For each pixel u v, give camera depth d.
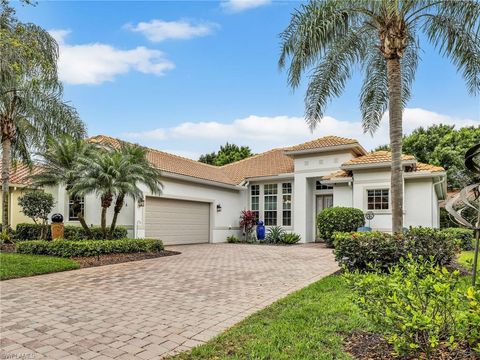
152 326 4.82
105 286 7.37
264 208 21.91
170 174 16.59
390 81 9.26
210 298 6.36
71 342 4.22
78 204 14.24
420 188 15.25
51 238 14.49
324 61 10.91
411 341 3.24
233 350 3.90
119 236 14.02
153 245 13.27
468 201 4.82
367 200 16.00
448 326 3.18
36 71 13.13
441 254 7.84
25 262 9.40
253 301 6.14
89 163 12.08
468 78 9.64
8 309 5.62
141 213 15.27
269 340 4.12
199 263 10.73
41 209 14.47
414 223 15.16
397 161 8.99
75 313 5.41
